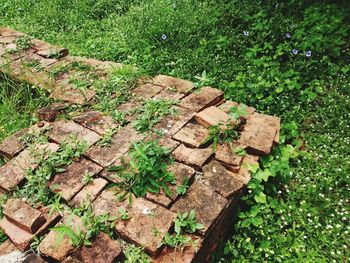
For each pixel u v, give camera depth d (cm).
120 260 223
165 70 435
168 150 274
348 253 264
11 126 357
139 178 256
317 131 360
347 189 305
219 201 247
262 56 441
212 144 291
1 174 271
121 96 341
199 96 335
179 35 480
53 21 548
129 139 292
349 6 475
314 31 436
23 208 243
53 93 356
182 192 248
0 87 405
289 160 335
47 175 264
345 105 371
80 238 224
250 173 276
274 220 284
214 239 253
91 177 261
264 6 504
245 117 319
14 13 582
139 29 501
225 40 453
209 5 534
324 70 409
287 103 378
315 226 277
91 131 304
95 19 572
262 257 265
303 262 260
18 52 413
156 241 222
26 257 222
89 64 396
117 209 242
